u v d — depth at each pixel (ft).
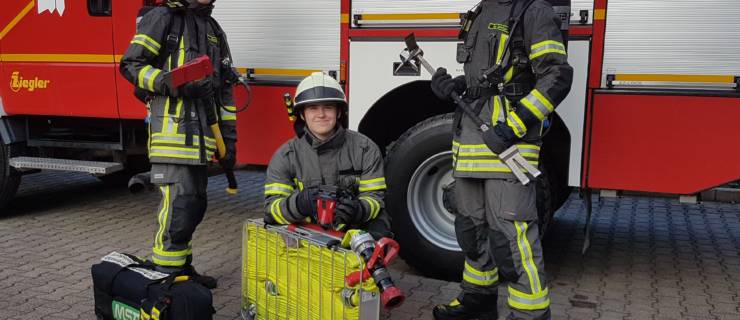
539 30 8.55
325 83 8.68
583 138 11.23
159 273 8.77
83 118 15.83
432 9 11.84
